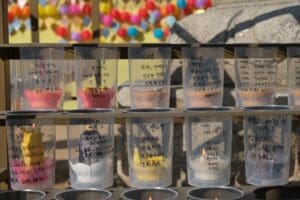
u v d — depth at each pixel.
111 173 1.31
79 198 1.08
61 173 1.53
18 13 4.10
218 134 1.30
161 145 1.29
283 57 1.50
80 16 4.12
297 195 1.20
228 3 2.29
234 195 1.08
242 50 1.42
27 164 1.27
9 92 1.50
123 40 4.12
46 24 4.15
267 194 1.19
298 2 1.99
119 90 1.62
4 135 1.46
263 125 1.32
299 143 1.48
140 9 4.09
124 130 1.48
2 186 1.43
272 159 1.31
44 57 1.35
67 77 1.68
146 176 1.28
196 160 1.30
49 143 1.31
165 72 1.39
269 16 1.84
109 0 4.09
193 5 3.89
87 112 1.29
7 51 1.43
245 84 1.42
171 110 1.31
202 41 2.06
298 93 1.42
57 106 1.35
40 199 1.04
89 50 1.36
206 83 1.39
